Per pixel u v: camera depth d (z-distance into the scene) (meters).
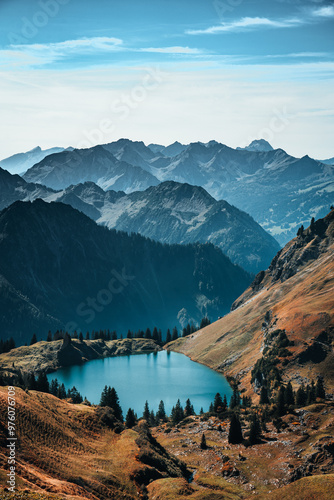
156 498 99.94
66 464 103.38
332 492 90.88
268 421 145.00
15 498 76.81
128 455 115.56
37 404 125.44
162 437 151.00
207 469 118.94
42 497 80.19
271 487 104.00
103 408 140.25
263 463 115.62
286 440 124.50
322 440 115.44
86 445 116.94
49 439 111.12
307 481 96.88
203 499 98.19
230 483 109.00
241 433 136.25
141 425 150.00
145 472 109.00
